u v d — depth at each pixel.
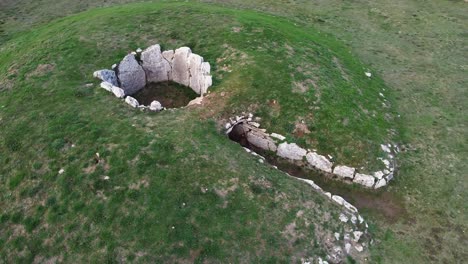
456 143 28.12
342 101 28.61
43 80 29.20
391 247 21.19
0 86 29.28
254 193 21.23
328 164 24.92
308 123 26.48
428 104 32.16
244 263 18.61
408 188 24.73
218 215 20.00
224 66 30.75
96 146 23.08
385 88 33.75
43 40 35.19
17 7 49.16
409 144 27.94
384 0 51.78
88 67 30.88
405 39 42.47
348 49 39.69
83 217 20.00
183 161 22.16
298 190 22.17
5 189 21.83
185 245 18.86
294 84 28.86
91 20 37.56
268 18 41.31
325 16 47.16
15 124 25.23
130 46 33.09
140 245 18.83
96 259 18.55
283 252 19.25
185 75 32.59
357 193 24.31
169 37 34.12
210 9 40.16
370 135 26.59
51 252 19.11
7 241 19.77
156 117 25.92
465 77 35.72
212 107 26.95
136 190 20.72
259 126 26.61
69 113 25.77
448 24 45.44
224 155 23.19
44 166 22.39
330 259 19.67
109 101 27.20
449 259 20.73
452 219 22.84
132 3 47.06
